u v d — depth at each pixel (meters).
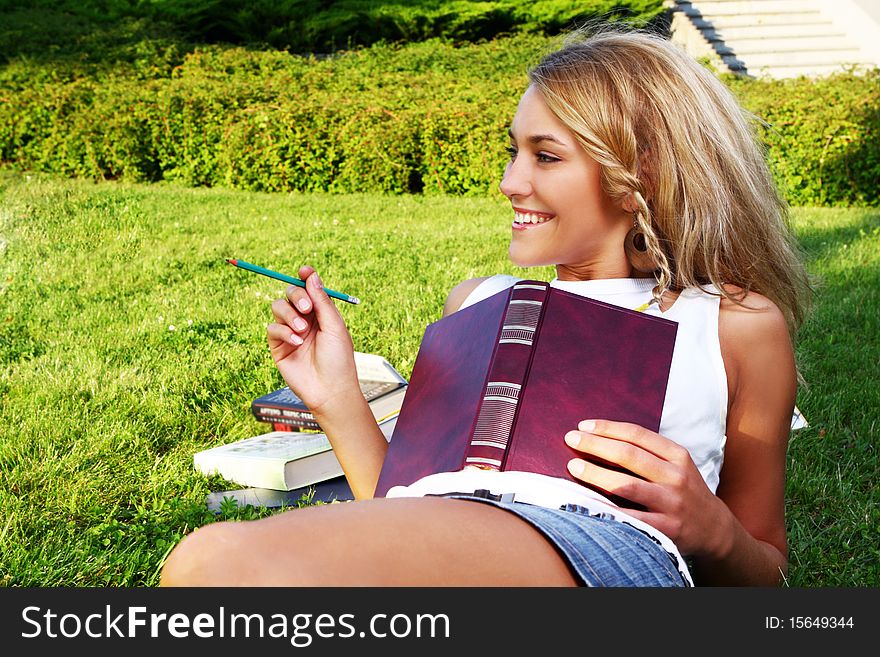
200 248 5.98
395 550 0.93
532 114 1.55
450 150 9.20
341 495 2.56
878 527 2.33
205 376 3.48
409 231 6.86
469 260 5.62
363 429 1.61
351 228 6.95
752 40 14.31
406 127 9.23
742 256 1.57
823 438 2.92
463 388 1.36
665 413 1.45
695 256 1.54
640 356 1.34
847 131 8.67
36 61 10.95
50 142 9.44
